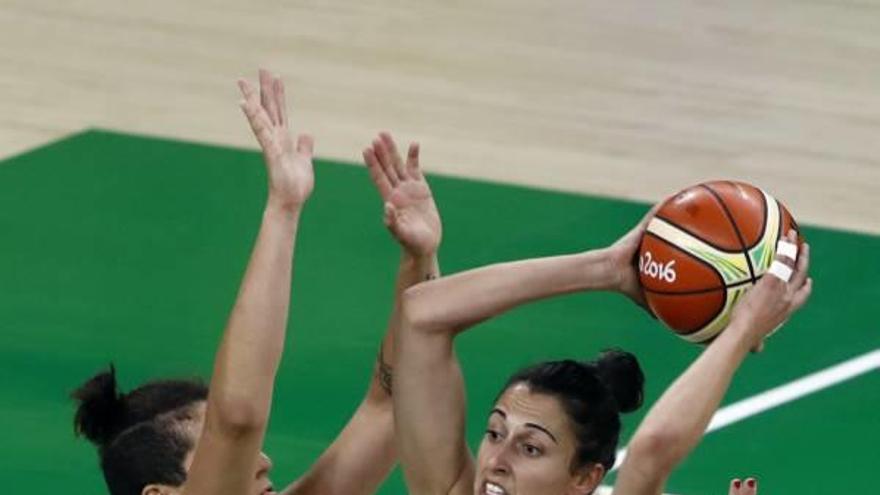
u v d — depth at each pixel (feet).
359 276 57.00
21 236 57.52
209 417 27.99
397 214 31.96
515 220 60.44
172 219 59.06
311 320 54.54
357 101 67.97
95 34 71.46
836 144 68.74
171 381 30.89
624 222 60.90
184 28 72.84
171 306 54.70
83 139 63.10
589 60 73.97
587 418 28.94
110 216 58.90
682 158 66.39
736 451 49.65
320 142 64.13
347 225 59.47
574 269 30.40
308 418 49.83
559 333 54.54
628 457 26.89
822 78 74.64
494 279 30.45
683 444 26.76
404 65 71.61
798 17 80.64
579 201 62.18
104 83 67.36
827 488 48.21
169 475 29.60
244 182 61.46
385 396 33.91
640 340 54.49
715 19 79.30
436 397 30.50
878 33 79.71
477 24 76.28
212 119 65.41
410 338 30.58
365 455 33.53
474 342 53.67
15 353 51.80
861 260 59.98
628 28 77.41
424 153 64.44
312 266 57.21
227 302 55.16
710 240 28.99
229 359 27.71
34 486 46.06
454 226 59.52
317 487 33.50
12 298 54.39
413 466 30.68
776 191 64.54
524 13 77.97
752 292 28.25
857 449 50.08
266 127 29.30
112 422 30.42
